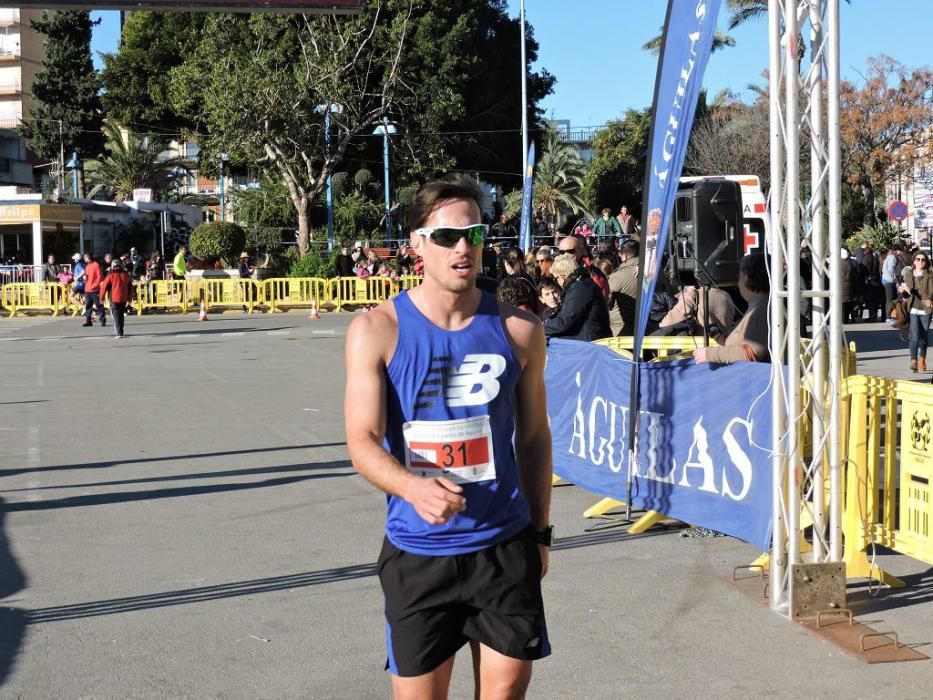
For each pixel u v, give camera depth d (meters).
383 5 39.72
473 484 2.99
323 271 33.94
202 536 6.80
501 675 3.01
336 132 40.22
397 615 3.02
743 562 6.16
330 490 8.10
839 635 4.98
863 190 43.50
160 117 46.34
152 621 5.23
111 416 11.84
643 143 62.06
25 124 63.41
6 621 5.24
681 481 6.50
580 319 8.57
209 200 65.69
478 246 2.99
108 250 47.88
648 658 4.72
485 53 46.81
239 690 4.38
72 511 7.50
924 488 5.30
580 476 7.73
